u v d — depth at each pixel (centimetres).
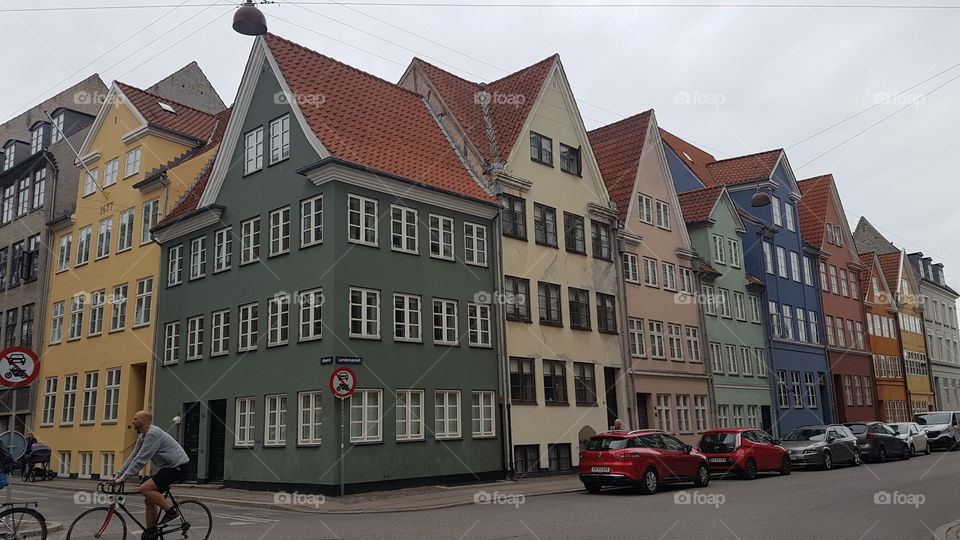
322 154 2136
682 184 4175
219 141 2959
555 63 2903
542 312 2655
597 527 1269
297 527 1348
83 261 3222
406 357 2172
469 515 1503
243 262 2383
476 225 2494
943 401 6119
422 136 2603
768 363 3931
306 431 2058
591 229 2953
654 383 3102
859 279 5156
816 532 1190
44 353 3325
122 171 3091
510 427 2422
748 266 4097
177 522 1074
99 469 2858
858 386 4794
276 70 2323
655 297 3238
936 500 1619
